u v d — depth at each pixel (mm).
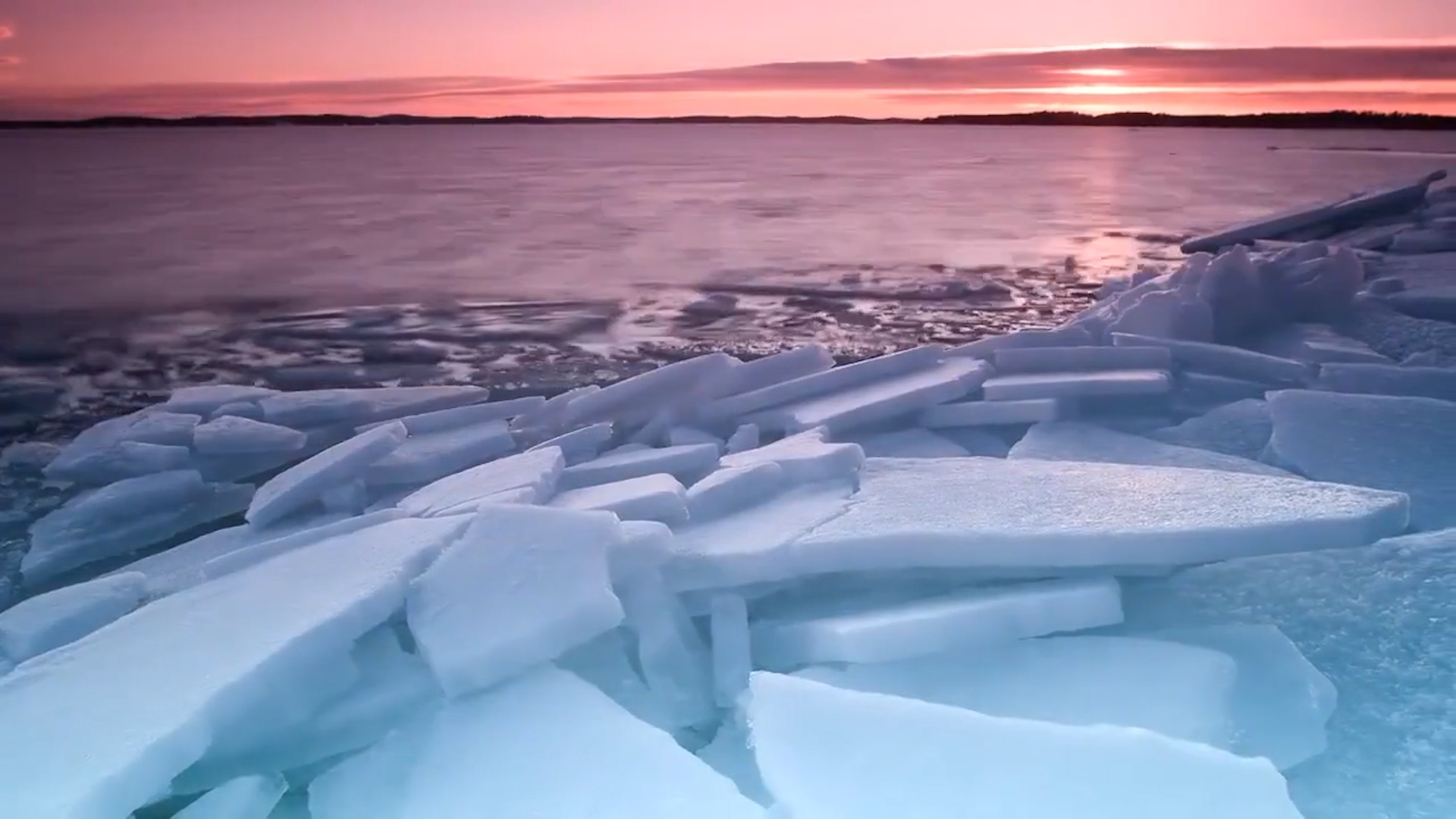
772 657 3252
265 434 5637
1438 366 6164
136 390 7406
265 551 3881
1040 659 3043
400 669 3033
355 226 17172
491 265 13031
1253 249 10828
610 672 3143
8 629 3482
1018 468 4242
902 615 3135
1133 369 5980
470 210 19672
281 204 20578
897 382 5738
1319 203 12250
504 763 2594
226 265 13156
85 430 6391
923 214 18422
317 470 4715
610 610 3000
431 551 3398
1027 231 15734
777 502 4012
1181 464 4777
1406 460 4543
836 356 7957
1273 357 6051
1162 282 7516
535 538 3342
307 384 7449
